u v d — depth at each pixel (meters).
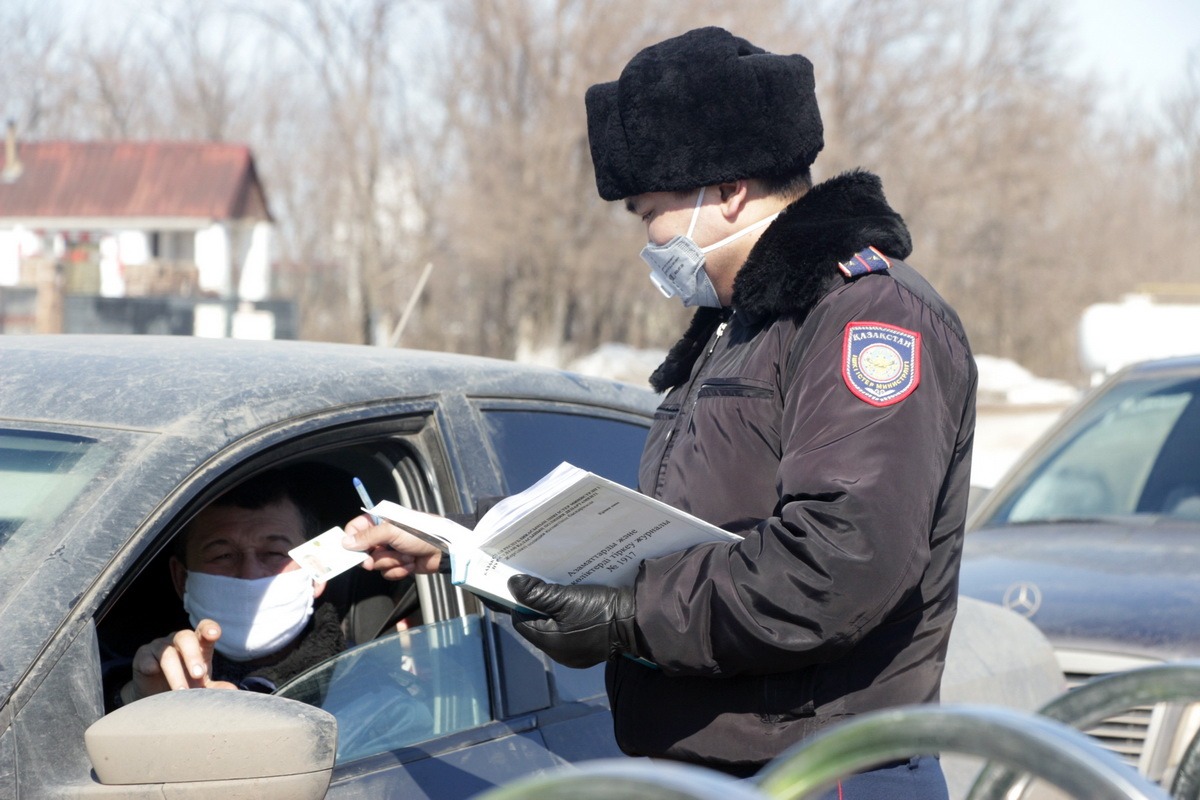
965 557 11.02
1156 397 12.57
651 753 5.12
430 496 5.91
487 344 86.94
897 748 3.18
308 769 4.24
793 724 4.87
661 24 81.31
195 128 105.69
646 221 5.64
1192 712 7.68
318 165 94.31
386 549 5.69
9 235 48.25
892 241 5.00
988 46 95.62
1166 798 2.93
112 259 53.34
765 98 5.27
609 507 4.58
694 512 5.04
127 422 4.99
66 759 4.27
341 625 6.39
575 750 5.88
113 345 5.84
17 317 48.31
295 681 5.38
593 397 7.07
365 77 87.19
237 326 40.34
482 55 82.25
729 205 5.39
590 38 80.88
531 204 81.12
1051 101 98.12
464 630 5.87
